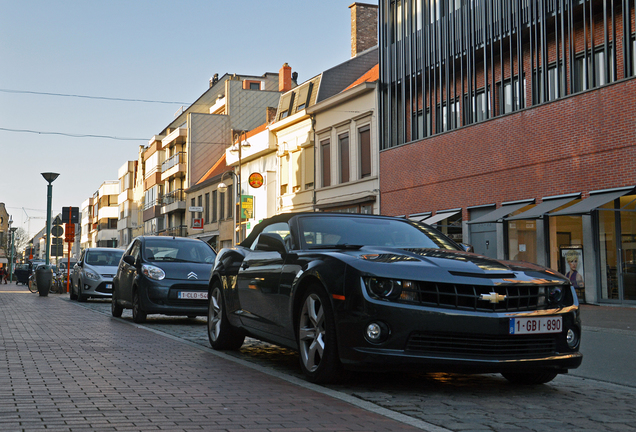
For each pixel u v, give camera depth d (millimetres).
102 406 5199
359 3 38531
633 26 17625
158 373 6816
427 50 25828
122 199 86875
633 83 17172
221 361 7750
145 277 12836
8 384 6105
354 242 7191
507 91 21922
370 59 36625
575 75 19234
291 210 36562
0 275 56562
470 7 23422
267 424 4707
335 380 6266
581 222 18750
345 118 31375
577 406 5715
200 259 13984
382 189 28359
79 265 21828
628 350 9484
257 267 7805
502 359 5816
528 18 20844
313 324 6473
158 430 4480
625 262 17531
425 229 7836
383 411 5219
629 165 17266
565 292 6262
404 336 5730
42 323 12609
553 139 19688
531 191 20516
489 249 22328
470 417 5129
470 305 5859
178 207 58719
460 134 23719
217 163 56438
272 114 46656
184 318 14820
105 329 11500
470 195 23219
